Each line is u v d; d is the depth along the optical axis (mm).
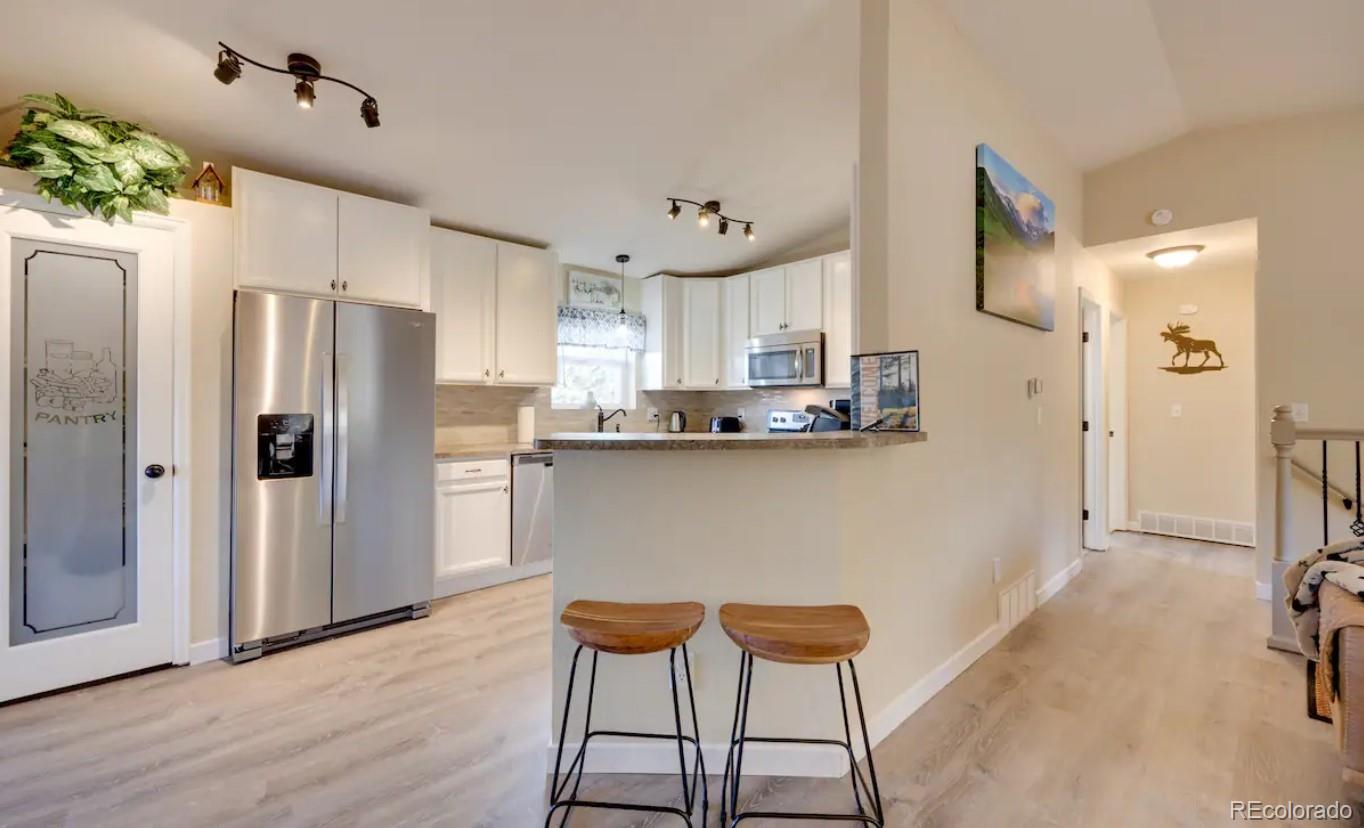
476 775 1882
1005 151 3088
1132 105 3342
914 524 2322
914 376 2012
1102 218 4184
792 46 2473
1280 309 3510
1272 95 3238
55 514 2410
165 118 2629
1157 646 2893
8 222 2293
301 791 1794
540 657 2764
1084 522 4848
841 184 3736
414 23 2176
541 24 2244
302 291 2977
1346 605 1699
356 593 3049
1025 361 3326
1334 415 3352
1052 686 2482
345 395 3023
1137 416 5473
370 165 3129
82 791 1786
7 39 2123
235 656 2711
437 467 3547
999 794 1793
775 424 4941
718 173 3525
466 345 3902
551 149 3127
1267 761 1948
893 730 2150
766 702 1934
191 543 2688
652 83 2652
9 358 2312
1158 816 1693
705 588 1936
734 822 1626
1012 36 2688
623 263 4945
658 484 1940
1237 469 4969
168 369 2643
